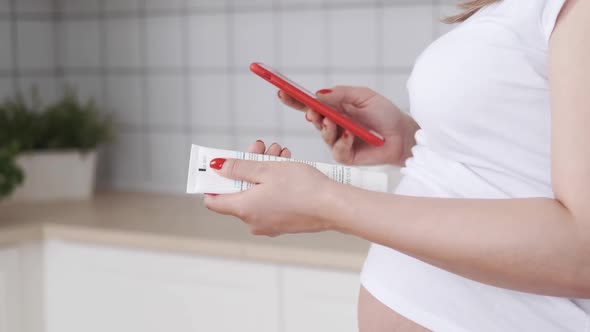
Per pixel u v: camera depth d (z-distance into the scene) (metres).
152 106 2.45
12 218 2.04
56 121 2.34
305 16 2.19
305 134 2.22
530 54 0.77
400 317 0.87
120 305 1.89
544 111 0.79
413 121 1.16
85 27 2.54
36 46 2.56
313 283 1.65
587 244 0.65
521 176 0.81
